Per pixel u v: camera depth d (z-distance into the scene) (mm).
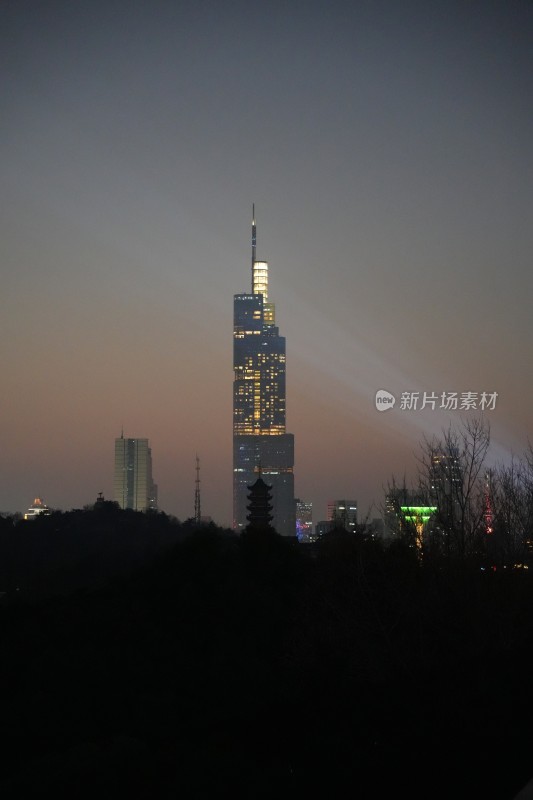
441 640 25344
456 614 25391
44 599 59844
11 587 88938
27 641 48094
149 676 42875
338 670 22984
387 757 14625
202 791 14859
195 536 63125
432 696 18297
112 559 97938
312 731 17062
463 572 25734
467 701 17719
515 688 18766
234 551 62281
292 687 23859
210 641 48062
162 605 54375
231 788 14625
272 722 18594
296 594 47625
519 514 29094
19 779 18641
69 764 18484
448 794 12883
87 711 37531
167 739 22062
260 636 47750
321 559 37156
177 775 16094
